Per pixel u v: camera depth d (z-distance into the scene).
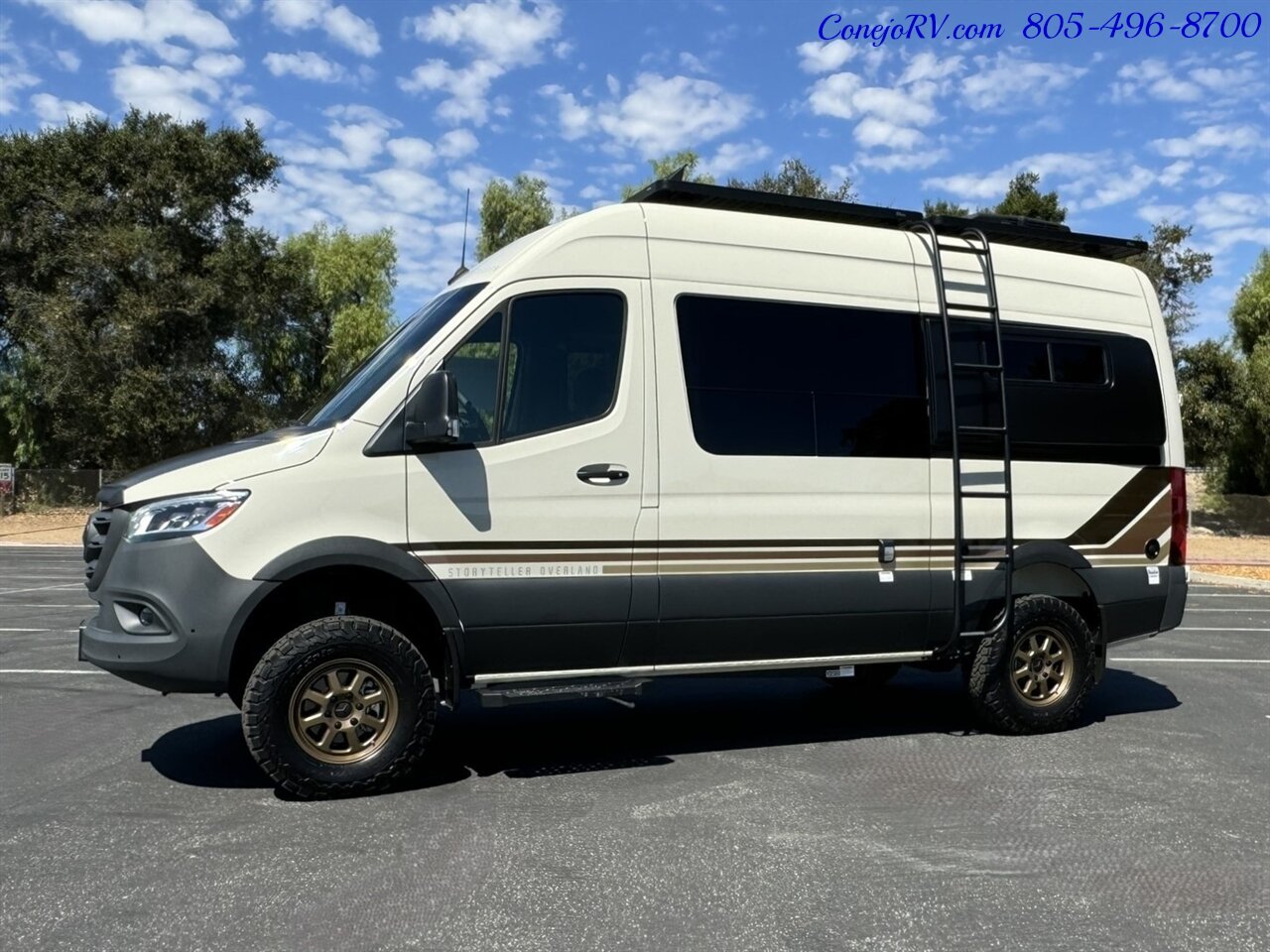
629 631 5.73
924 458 6.46
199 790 5.37
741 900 4.00
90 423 33.22
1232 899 4.09
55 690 7.79
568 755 6.15
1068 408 6.95
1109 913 3.94
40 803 5.16
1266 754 6.34
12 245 34.47
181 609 4.98
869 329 6.42
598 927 3.75
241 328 36.50
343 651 5.20
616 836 4.71
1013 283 6.94
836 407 6.26
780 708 7.52
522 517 5.48
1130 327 7.28
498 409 5.51
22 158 34.75
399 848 4.54
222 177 35.28
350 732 5.26
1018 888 4.18
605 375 5.75
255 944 3.60
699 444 5.88
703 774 5.74
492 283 5.63
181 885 4.12
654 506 5.76
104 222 34.25
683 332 5.94
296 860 4.39
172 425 32.75
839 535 6.20
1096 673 6.96
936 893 4.10
